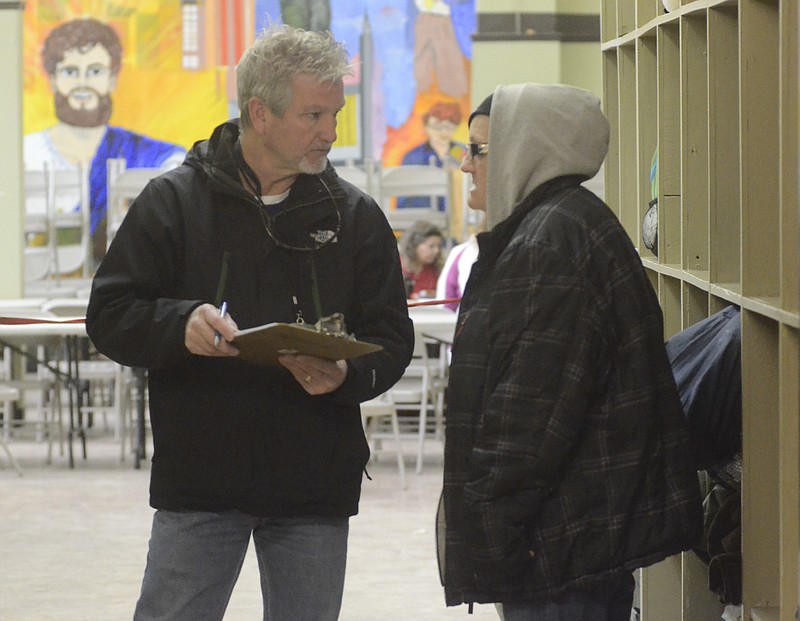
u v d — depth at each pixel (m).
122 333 3.46
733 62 4.11
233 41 16.31
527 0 14.90
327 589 3.64
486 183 3.53
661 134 4.99
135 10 16.23
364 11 16.39
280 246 3.55
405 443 11.63
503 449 3.22
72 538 8.09
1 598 6.79
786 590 3.39
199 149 3.62
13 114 13.64
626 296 3.32
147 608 3.62
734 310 4.24
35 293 13.94
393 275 3.70
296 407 3.54
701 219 4.64
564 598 3.36
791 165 3.32
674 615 5.11
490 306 3.31
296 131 3.43
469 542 3.30
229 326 3.28
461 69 16.44
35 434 12.00
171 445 3.56
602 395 3.34
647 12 5.35
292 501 3.55
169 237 3.54
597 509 3.30
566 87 3.47
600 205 3.40
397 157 16.48
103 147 16.25
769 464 3.71
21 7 13.64
